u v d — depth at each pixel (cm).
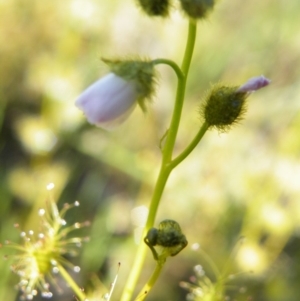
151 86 15
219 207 21
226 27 24
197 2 15
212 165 21
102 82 15
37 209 21
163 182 15
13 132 23
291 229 20
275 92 23
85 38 22
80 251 21
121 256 21
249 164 21
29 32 22
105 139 22
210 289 16
